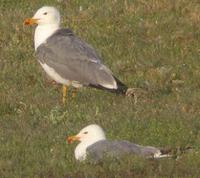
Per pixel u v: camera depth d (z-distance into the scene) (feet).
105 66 58.85
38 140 51.31
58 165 46.19
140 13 74.13
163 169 44.75
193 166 45.16
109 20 73.10
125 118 54.65
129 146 45.75
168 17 73.20
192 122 53.57
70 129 52.95
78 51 59.11
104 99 59.31
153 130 52.21
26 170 46.06
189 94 60.08
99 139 46.78
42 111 57.36
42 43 60.44
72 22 72.95
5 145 50.31
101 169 44.83
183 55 67.67
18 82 63.52
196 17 73.10
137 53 68.08
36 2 76.79
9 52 68.64
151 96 60.13
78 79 58.54
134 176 44.42
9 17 73.82
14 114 57.47
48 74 60.70
